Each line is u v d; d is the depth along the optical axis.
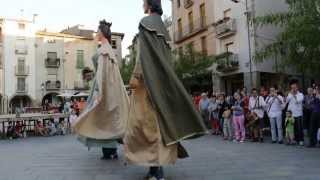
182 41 39.62
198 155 8.75
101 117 7.72
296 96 11.57
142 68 5.58
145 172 6.54
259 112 13.02
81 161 8.13
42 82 56.44
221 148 10.39
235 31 30.48
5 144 14.35
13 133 18.31
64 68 57.94
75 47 58.94
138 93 5.63
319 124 10.70
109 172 6.66
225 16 32.09
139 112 5.55
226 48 32.19
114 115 7.70
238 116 13.11
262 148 10.36
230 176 6.05
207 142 12.52
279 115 12.18
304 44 15.47
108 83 7.77
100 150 10.12
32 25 55.59
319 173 6.22
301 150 9.79
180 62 30.88
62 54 57.84
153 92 5.48
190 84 31.55
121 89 7.87
